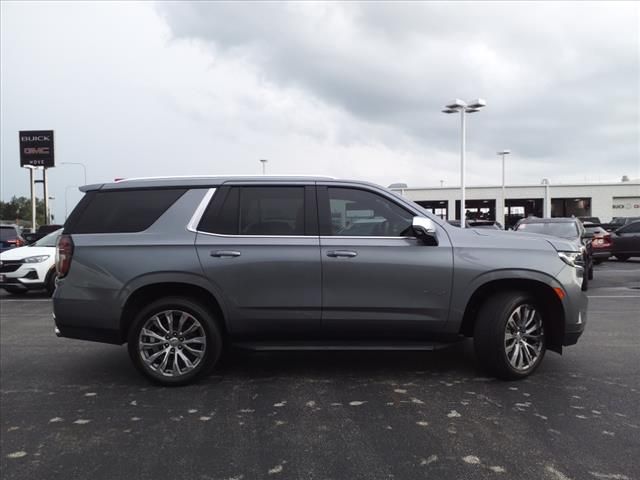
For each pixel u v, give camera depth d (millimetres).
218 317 5031
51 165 44469
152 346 4906
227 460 3441
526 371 5012
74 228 5008
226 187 5055
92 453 3572
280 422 4066
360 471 3273
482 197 59500
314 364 5664
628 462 3357
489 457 3441
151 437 3816
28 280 11695
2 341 7016
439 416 4148
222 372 5395
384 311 4875
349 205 5020
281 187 5051
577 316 5004
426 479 3166
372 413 4227
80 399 4648
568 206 63344
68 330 4945
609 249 18594
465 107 27484
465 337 5258
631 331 7289
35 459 3494
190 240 4879
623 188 58344
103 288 4820
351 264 4828
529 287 5090
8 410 4395
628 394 4633
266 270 4828
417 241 4910
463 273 4852
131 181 5137
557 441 3674
